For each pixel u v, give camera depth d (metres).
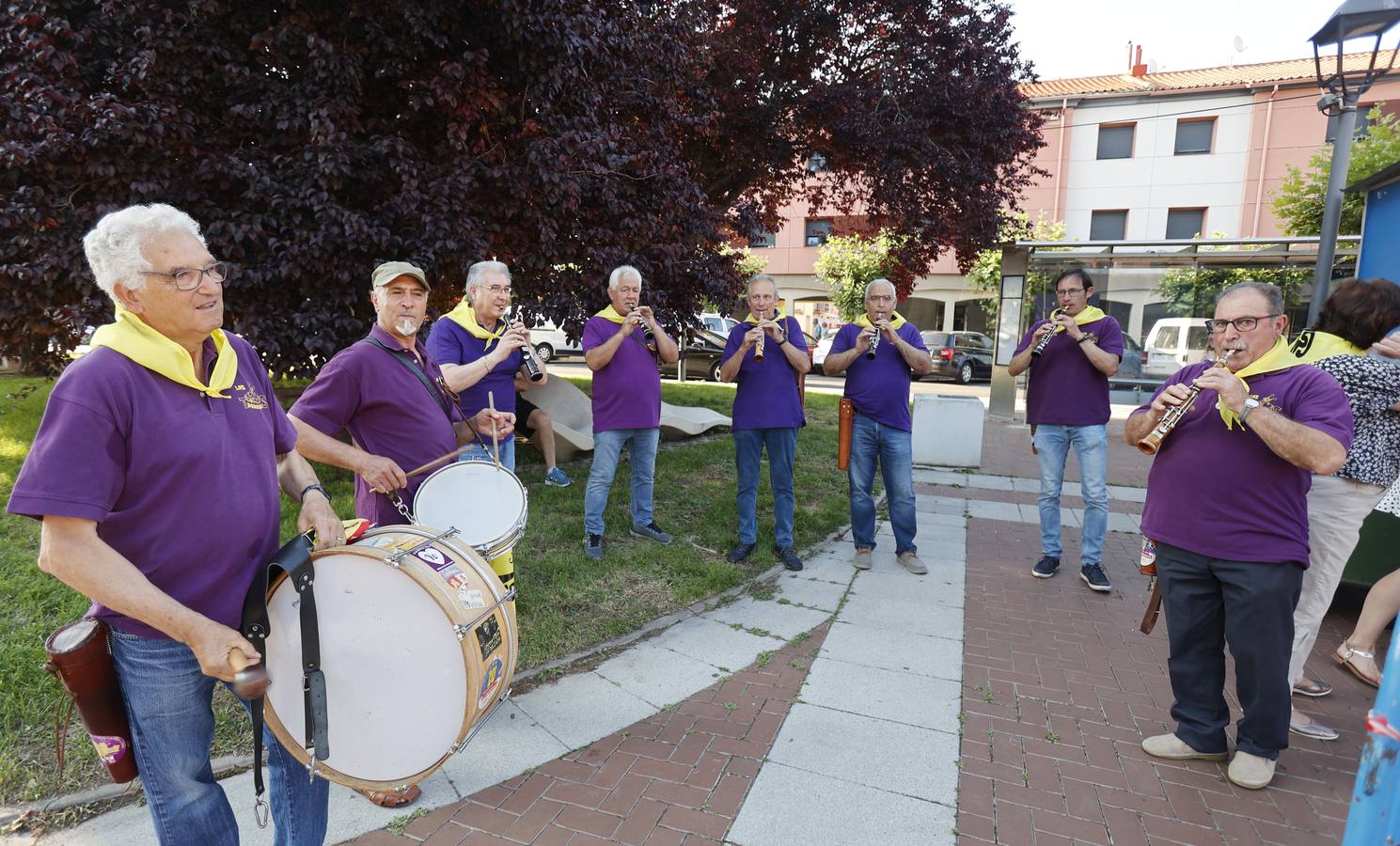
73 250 4.79
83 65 5.00
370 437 2.63
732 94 10.15
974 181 10.62
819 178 13.85
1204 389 2.56
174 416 1.61
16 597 3.61
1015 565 4.92
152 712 1.68
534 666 3.36
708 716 3.00
